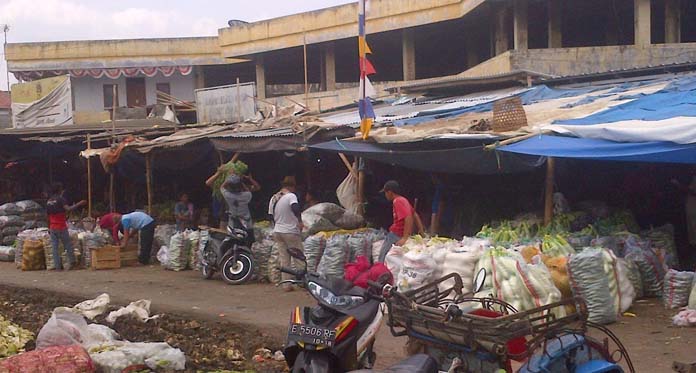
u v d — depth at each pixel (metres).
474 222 14.14
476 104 16.36
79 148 22.20
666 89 12.82
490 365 5.38
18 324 10.35
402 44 28.72
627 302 9.55
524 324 5.16
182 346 8.77
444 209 14.33
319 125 13.95
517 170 12.20
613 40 24.72
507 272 8.80
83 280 14.64
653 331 8.65
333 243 11.92
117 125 23.91
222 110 22.59
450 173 14.04
